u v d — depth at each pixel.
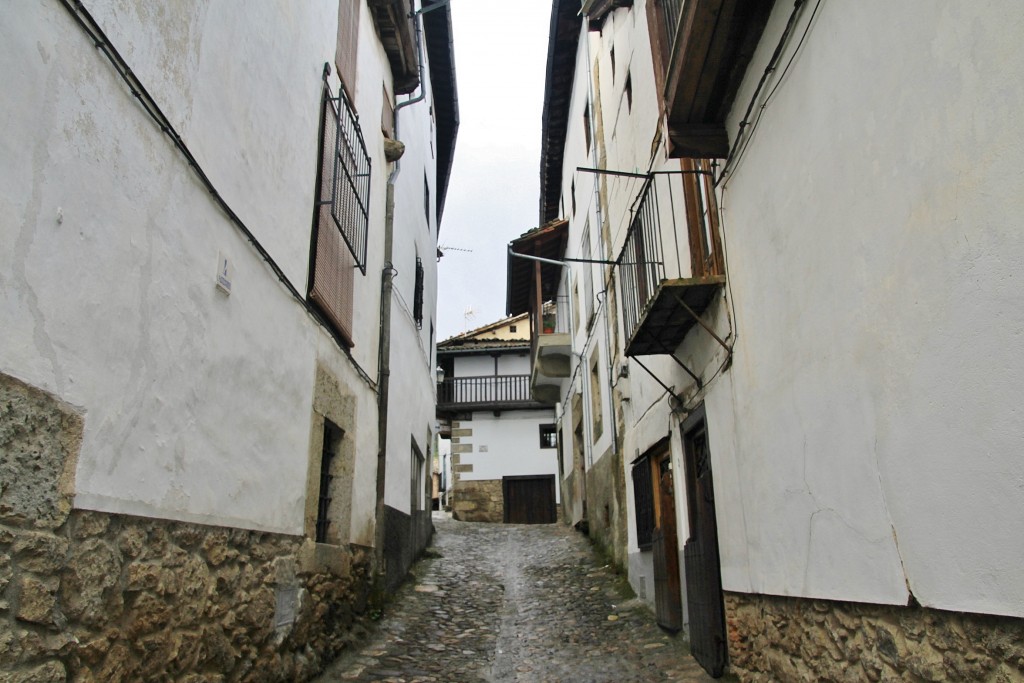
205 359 3.49
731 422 4.75
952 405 2.42
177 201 3.21
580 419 13.30
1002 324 2.15
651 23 5.55
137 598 2.81
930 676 2.64
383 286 8.07
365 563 6.61
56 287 2.35
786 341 3.82
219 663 3.51
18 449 2.15
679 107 4.61
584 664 5.53
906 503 2.73
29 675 2.14
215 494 3.56
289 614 4.48
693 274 5.48
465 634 6.59
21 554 2.14
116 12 2.73
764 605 4.29
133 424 2.82
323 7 5.77
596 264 10.79
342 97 6.00
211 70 3.62
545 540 12.96
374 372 7.46
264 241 4.34
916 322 2.62
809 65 3.43
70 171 2.43
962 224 2.32
